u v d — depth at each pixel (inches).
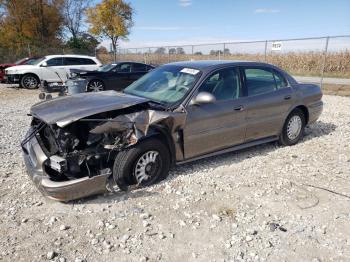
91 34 1658.5
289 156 218.8
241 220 139.6
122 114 157.2
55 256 115.8
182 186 170.1
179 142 175.3
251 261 114.2
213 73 190.4
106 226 134.3
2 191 165.2
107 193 161.5
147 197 158.2
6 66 695.7
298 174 189.2
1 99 503.8
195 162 205.6
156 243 123.7
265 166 200.8
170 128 168.4
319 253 118.6
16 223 136.1
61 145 146.1
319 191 167.3
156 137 167.6
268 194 163.5
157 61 1020.5
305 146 241.6
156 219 139.6
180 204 152.3
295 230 132.6
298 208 150.1
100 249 119.8
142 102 163.3
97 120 147.0
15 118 348.8
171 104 175.5
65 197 142.8
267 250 120.1
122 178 158.2
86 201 154.5
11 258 114.4
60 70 649.6
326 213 145.9
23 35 1536.7
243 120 201.3
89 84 509.7
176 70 202.4
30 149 161.0
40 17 1616.6
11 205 151.2
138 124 153.3
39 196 160.1
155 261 113.7
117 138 155.1
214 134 188.2
